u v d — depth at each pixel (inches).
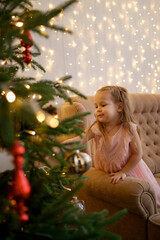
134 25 107.8
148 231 45.5
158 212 51.5
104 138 56.4
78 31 88.0
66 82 85.4
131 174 57.1
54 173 39.9
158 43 118.7
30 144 30.1
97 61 94.7
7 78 26.4
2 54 33.1
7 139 23.5
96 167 59.7
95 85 94.3
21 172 25.4
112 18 99.2
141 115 81.7
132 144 55.5
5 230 24.8
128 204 46.2
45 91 31.3
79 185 28.4
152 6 115.0
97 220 25.7
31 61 41.1
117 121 57.6
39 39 77.7
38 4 76.7
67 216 25.0
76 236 23.3
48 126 32.4
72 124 34.6
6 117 24.2
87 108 67.2
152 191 47.6
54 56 81.9
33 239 25.6
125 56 105.0
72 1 34.4
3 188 29.7
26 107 27.2
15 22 32.5
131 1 106.2
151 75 116.8
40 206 29.5
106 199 50.9
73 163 35.7
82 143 57.3
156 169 77.0
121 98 56.5
